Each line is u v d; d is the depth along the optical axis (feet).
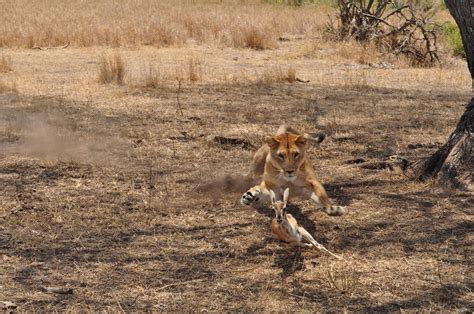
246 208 30.35
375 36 83.97
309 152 38.78
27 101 50.75
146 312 21.34
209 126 44.16
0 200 30.50
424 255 25.55
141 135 41.52
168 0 151.53
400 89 60.03
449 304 21.99
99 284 23.20
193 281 23.53
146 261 25.04
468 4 32.55
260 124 44.98
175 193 31.96
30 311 21.21
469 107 33.47
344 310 21.56
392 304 22.00
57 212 29.19
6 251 25.52
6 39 86.69
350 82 61.36
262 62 77.51
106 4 138.31
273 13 126.72
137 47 86.58
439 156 33.53
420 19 81.87
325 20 112.37
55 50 83.92
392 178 34.27
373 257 25.45
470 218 28.86
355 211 29.94
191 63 63.67
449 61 79.97
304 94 56.18
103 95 54.03
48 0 141.90
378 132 43.47
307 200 31.07
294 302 22.09
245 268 24.58
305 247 26.03
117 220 28.66
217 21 104.27
